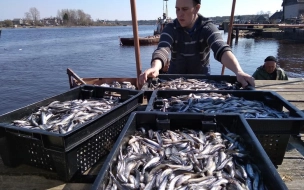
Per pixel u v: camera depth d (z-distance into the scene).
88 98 3.44
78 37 63.97
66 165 1.90
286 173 2.08
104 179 1.52
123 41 37.88
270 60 6.24
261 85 4.63
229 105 2.75
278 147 2.18
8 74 18.27
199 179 1.68
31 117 2.55
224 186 1.64
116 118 2.52
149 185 1.62
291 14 59.06
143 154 1.94
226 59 3.61
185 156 1.95
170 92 3.19
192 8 3.81
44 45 40.62
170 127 2.37
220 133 2.26
